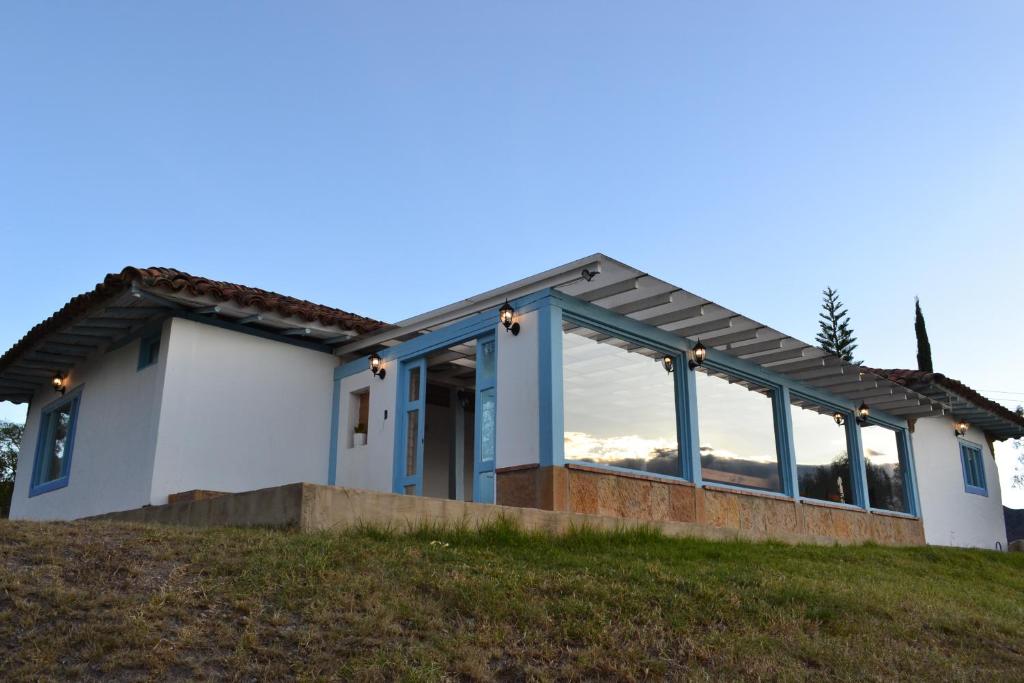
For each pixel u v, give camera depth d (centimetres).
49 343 1321
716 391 1286
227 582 562
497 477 1033
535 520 873
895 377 1783
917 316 3541
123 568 567
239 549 632
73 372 1438
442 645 515
